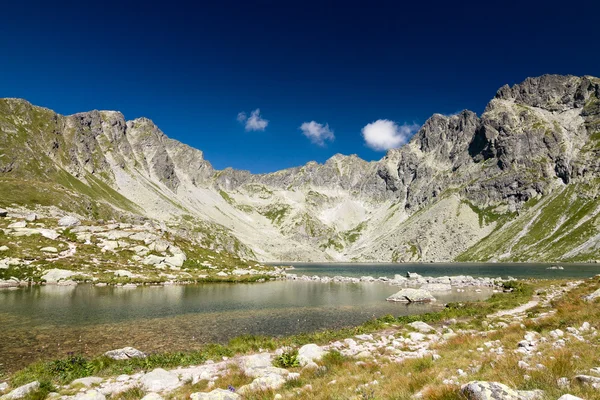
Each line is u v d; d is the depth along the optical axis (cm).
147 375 1822
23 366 2241
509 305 4259
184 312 4225
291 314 4328
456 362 1536
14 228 7462
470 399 861
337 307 4941
